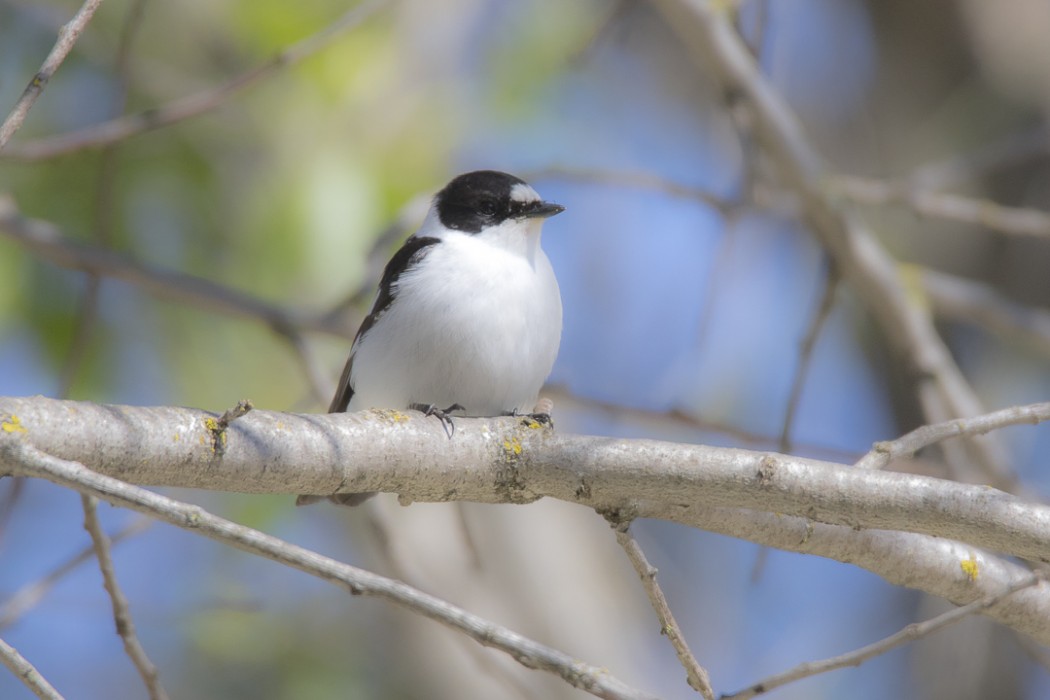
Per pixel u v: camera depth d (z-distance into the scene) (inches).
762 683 217.3
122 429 224.1
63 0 434.3
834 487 244.4
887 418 658.2
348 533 562.6
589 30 502.3
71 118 437.1
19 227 381.7
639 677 543.5
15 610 302.4
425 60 467.2
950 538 246.5
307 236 427.2
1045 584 278.2
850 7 663.1
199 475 233.1
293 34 439.5
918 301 455.2
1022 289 607.2
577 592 548.1
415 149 452.1
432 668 534.6
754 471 246.7
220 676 526.0
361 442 250.5
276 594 533.3
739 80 427.5
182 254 440.8
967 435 256.2
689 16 423.8
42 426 217.3
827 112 657.6
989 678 555.2
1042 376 595.5
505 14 495.8
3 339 427.5
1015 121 617.9
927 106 638.5
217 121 436.8
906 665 594.9
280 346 462.0
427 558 521.0
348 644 534.6
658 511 260.8
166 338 450.0
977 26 629.9
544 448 259.9
